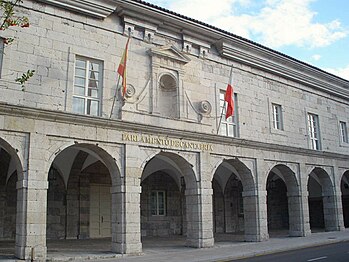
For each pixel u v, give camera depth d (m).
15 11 17.16
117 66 19.69
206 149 21.62
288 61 27.41
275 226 36.41
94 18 19.41
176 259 16.11
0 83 16.31
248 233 23.62
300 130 28.22
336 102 32.22
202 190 20.94
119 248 17.78
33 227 15.60
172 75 21.64
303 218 26.19
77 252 17.94
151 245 21.67
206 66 23.34
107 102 19.02
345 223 35.28
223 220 32.53
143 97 20.06
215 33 23.25
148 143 19.39
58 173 24.58
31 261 15.17
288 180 26.83
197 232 20.55
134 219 18.22
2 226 22.61
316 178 31.88
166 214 29.39
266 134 25.70
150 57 20.86
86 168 25.69
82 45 18.81
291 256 16.89
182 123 21.09
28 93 16.91
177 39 22.34
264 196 24.05
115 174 18.64
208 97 22.98
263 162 24.53
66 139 17.11
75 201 24.86
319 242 22.00
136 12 20.44
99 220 25.89
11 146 15.77
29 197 15.71
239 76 25.02
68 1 18.41
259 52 25.69
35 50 17.44
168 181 29.97
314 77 29.84
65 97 17.86
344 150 31.61
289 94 28.11
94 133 17.83
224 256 16.84
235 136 24.11
